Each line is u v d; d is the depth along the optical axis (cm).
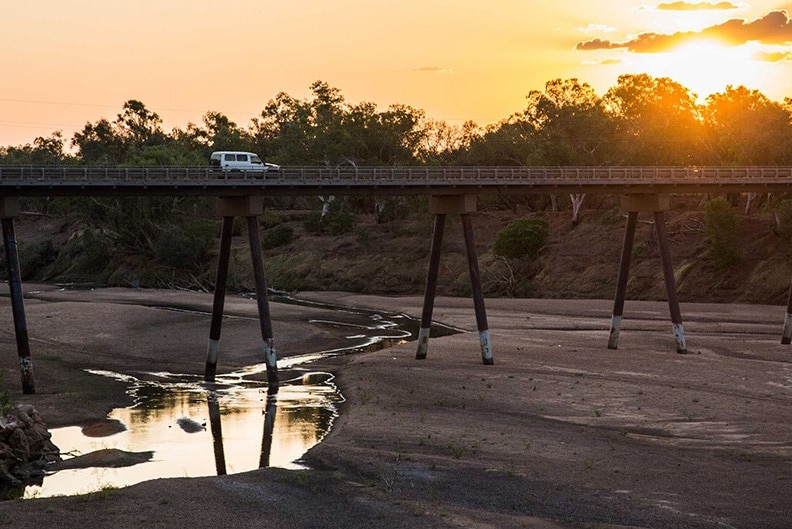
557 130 16488
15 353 6969
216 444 4484
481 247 15362
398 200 17212
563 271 13850
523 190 7656
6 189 5909
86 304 9969
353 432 4516
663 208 7825
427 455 4056
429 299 7056
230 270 15375
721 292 12050
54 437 4619
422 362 6794
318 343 8206
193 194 6569
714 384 5884
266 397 5731
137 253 16688
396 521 3180
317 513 3256
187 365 6969
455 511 3303
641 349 7669
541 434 4462
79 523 3103
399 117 17312
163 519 3158
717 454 4088
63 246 18125
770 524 3175
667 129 14562
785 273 11725
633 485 3616
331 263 15512
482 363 6738
